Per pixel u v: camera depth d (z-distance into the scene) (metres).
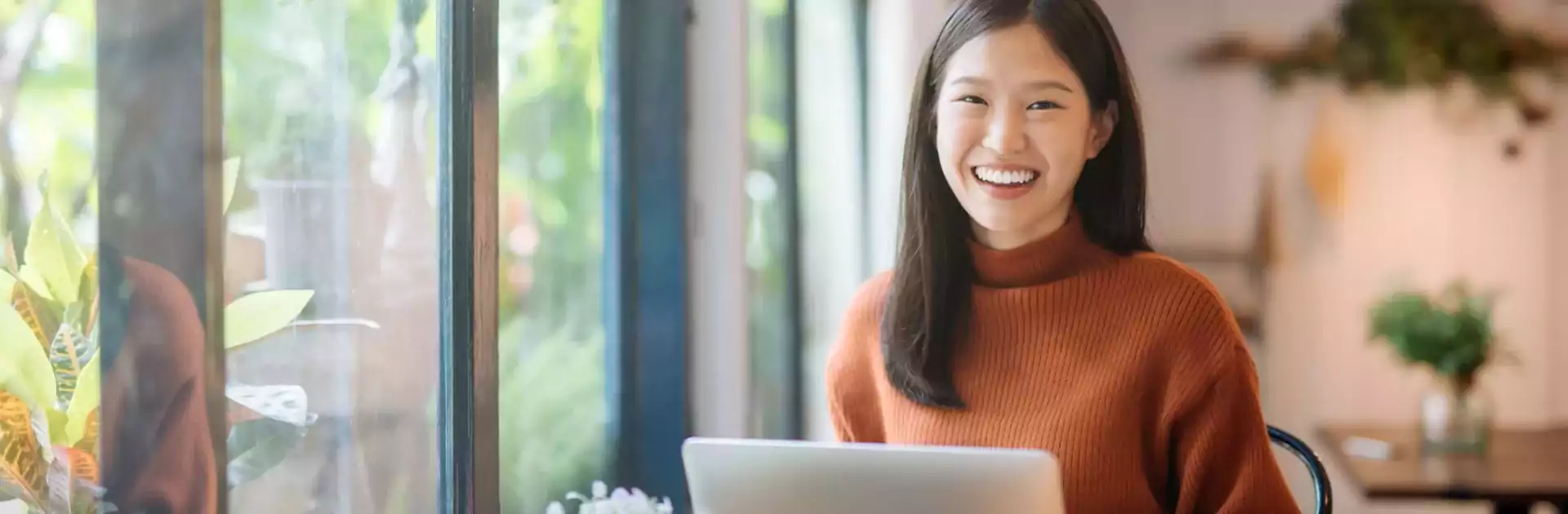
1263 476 1.40
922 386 1.53
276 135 0.98
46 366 0.78
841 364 1.65
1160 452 1.46
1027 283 1.51
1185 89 3.87
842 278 2.93
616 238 1.99
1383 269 3.83
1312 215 3.84
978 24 1.49
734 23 2.05
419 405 1.22
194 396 0.89
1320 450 3.85
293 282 1.01
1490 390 3.82
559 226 1.79
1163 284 1.45
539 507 1.72
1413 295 3.21
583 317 1.88
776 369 2.59
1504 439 3.05
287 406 1.00
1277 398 3.88
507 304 1.63
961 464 1.11
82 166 0.79
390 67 1.16
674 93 2.02
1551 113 3.76
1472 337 2.90
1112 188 1.50
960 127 1.49
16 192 0.75
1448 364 2.90
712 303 2.07
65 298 0.79
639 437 2.03
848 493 1.15
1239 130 3.85
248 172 0.94
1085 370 1.47
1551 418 3.81
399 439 1.19
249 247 0.95
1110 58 1.48
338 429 1.08
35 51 0.76
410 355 1.20
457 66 1.26
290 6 1.00
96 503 0.81
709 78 2.05
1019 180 1.47
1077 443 1.45
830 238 2.87
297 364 1.02
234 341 0.93
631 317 2.02
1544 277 3.79
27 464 0.77
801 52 2.64
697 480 1.22
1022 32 1.46
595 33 1.90
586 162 1.88
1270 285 3.87
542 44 1.72
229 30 0.92
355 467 1.11
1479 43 3.74
